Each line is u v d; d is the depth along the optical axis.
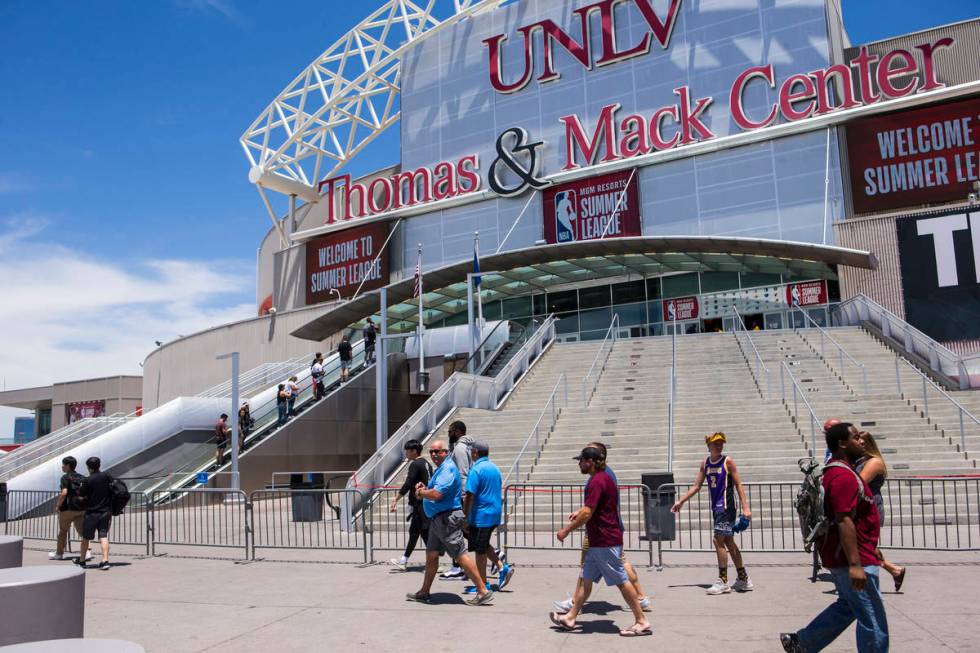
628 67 40.53
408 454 11.95
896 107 33.84
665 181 38.72
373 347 33.16
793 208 35.59
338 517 17.89
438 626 8.05
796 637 5.85
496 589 9.93
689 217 37.91
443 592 9.91
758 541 13.54
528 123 43.12
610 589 9.83
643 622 7.46
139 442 26.84
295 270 50.81
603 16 41.31
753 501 15.73
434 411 21.78
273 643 7.55
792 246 30.69
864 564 5.58
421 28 48.66
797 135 35.91
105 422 32.72
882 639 5.49
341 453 30.20
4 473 27.78
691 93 38.75
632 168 39.31
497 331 31.75
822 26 36.06
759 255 33.84
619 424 20.64
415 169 46.84
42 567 6.19
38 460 28.64
